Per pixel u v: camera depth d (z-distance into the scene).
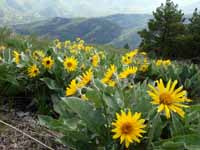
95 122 0.83
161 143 0.79
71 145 0.85
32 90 1.40
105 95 0.86
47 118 0.97
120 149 0.79
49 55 1.67
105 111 0.84
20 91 1.39
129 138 0.68
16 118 1.24
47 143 1.05
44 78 1.34
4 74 1.35
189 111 0.92
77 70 1.43
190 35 7.30
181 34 8.02
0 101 1.37
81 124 0.88
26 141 1.05
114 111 0.84
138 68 2.11
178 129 0.83
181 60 7.16
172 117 0.84
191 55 7.25
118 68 1.75
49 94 1.37
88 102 0.88
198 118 0.94
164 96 0.67
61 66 1.41
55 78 1.41
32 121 1.22
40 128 1.17
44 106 1.32
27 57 1.51
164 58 7.34
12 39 2.74
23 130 1.13
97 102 0.86
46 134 1.12
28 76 1.42
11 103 1.34
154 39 7.91
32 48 2.51
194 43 7.13
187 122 0.88
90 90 0.86
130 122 0.69
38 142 0.98
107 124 0.83
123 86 1.00
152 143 0.78
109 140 0.82
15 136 1.08
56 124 0.91
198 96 1.96
